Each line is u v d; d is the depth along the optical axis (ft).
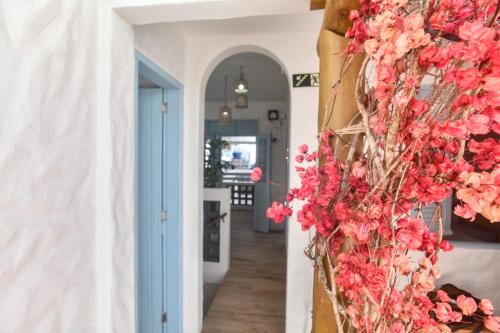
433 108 1.44
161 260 7.02
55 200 3.01
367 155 1.84
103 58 3.74
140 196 6.91
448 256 5.27
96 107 3.68
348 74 2.43
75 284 3.34
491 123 1.34
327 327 2.54
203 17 4.07
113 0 3.76
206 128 21.27
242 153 24.08
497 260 5.14
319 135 2.23
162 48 5.71
